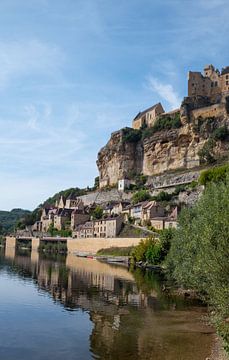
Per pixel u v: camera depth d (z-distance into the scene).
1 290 62.66
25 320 43.66
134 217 165.50
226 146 162.62
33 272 89.19
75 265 108.88
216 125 169.38
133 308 49.34
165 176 180.12
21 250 194.50
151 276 83.25
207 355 31.23
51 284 69.94
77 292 61.59
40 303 52.78
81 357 31.89
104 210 199.12
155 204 154.88
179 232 59.56
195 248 44.19
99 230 174.38
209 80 199.25
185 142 179.38
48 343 35.56
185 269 47.94
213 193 45.53
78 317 44.94
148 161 198.38
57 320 43.56
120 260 123.31
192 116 180.88
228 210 32.22
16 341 36.22
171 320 43.09
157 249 98.75
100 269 97.62
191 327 40.06
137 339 36.19
